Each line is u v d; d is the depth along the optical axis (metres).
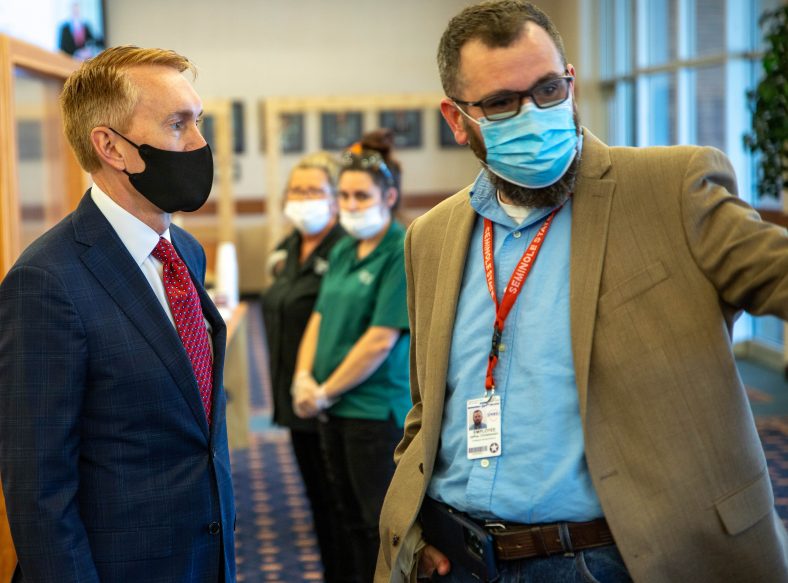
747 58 7.67
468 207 1.84
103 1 11.61
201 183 1.87
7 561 2.51
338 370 3.06
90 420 1.77
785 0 6.98
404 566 1.88
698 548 1.56
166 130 1.83
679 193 1.59
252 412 6.85
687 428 1.55
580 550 1.63
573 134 1.63
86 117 1.83
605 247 1.62
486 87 1.61
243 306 4.57
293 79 12.32
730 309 1.59
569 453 1.63
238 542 4.40
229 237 10.52
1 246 2.74
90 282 1.76
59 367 1.70
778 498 4.43
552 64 1.61
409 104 10.51
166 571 1.82
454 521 1.75
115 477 1.78
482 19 1.64
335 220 3.68
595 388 1.61
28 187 3.14
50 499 1.69
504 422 1.68
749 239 1.49
